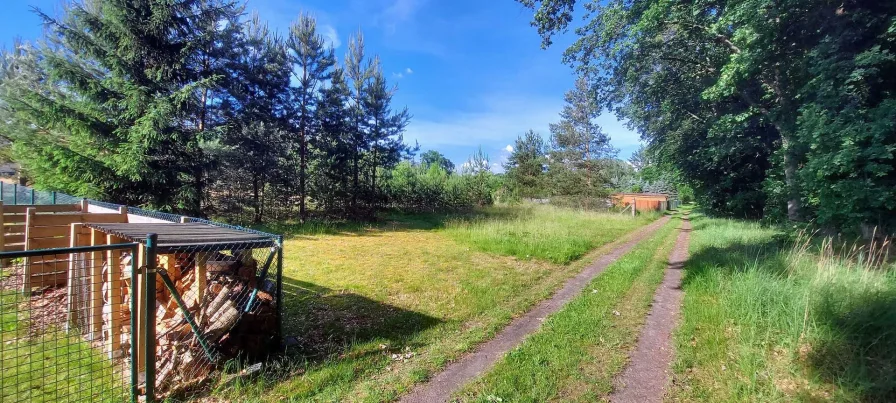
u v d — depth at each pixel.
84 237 4.38
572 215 21.36
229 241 3.41
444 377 3.40
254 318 3.72
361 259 9.12
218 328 3.40
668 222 22.28
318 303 5.60
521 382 3.26
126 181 10.27
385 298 5.94
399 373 3.47
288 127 15.41
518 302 5.80
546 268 8.38
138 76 10.49
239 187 14.55
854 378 3.01
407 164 27.05
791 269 5.81
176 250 3.04
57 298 5.09
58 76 9.37
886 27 6.78
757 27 7.94
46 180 10.08
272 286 4.31
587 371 3.48
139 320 3.01
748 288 5.04
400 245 11.37
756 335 3.98
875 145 6.16
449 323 4.85
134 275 2.90
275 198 15.69
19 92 9.48
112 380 3.02
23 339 3.84
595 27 12.13
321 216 16.92
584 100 30.19
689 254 9.88
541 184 31.27
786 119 9.62
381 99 19.08
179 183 11.00
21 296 4.95
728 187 18.05
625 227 17.52
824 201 6.91
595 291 6.30
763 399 2.92
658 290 6.42
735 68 8.80
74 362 3.47
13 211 6.36
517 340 4.32
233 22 12.93
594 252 10.57
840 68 6.90
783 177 11.99
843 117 6.70
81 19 9.69
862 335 3.41
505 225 14.77
